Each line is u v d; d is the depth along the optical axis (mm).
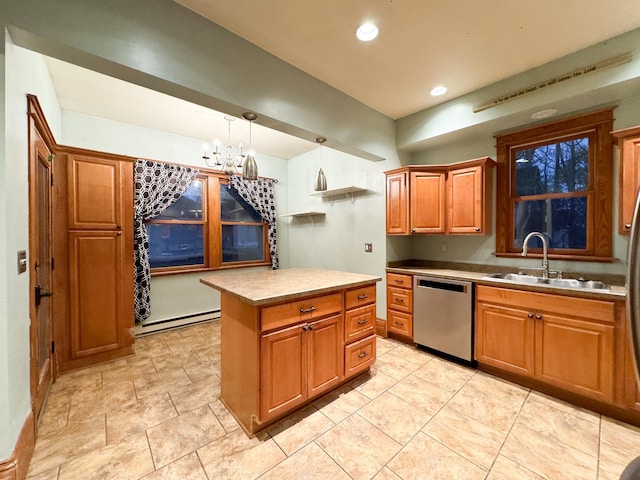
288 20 1846
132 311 2953
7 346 1298
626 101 2275
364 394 2217
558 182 2693
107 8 1471
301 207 4855
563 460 1569
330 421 1900
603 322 1946
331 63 2311
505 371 2449
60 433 1778
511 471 1498
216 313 4211
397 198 3305
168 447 1670
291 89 2312
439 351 2957
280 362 1808
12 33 1279
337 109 2707
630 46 1973
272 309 1764
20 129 1498
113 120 3367
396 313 3309
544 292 2191
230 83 1939
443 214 3156
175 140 3844
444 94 2832
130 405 2082
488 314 2516
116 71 1571
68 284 2594
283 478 1461
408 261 3801
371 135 3105
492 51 2170
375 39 2031
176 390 2285
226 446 1679
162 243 3816
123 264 2896
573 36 2008
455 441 1716
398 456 1602
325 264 4379
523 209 2912
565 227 2662
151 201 3541
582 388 2025
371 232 3668
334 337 2141
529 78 2412
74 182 2621
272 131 3734
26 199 1594
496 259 3051
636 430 1810
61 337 2559
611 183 2363
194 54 1771
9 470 1282
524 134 2811
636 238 493
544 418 1932
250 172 2338
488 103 2646
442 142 3295
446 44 2090
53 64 2266
